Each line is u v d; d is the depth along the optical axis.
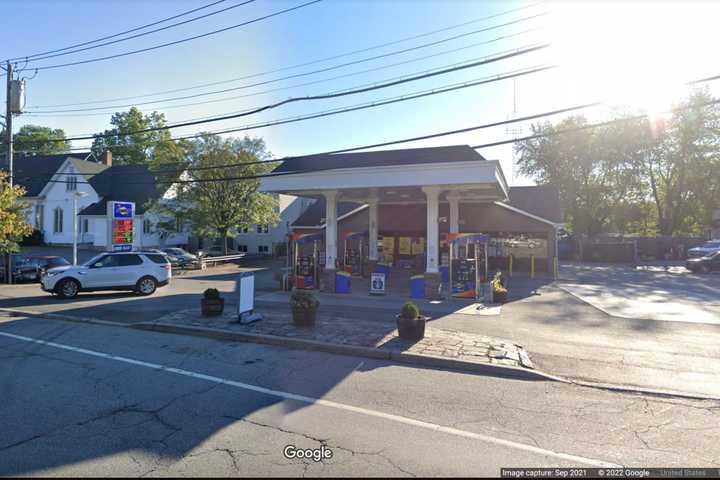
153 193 37.56
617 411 5.65
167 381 6.60
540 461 4.24
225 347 8.84
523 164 50.09
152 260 17.67
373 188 17.41
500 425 5.13
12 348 8.71
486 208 27.44
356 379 6.82
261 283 22.05
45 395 5.95
